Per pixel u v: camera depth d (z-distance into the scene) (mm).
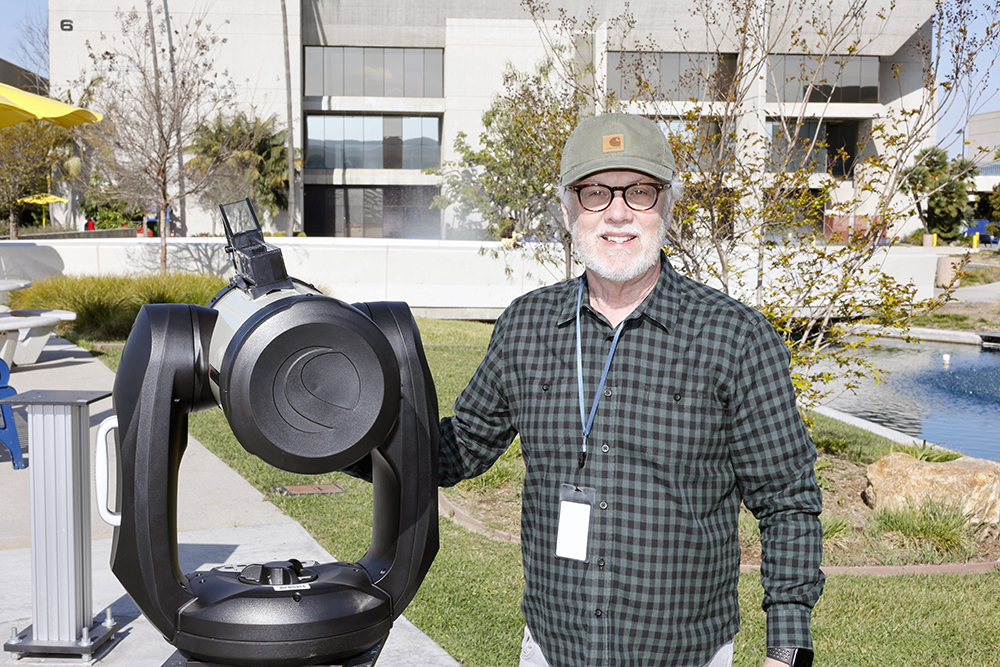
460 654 3617
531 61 37812
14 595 4047
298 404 1716
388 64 38688
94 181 25141
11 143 27422
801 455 1822
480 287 20672
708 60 7898
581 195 1914
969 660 3809
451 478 2176
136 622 3789
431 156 39281
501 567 4727
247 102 36500
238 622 1798
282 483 6227
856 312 7051
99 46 34531
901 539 5598
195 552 4633
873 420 11711
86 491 3514
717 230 7234
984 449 10047
